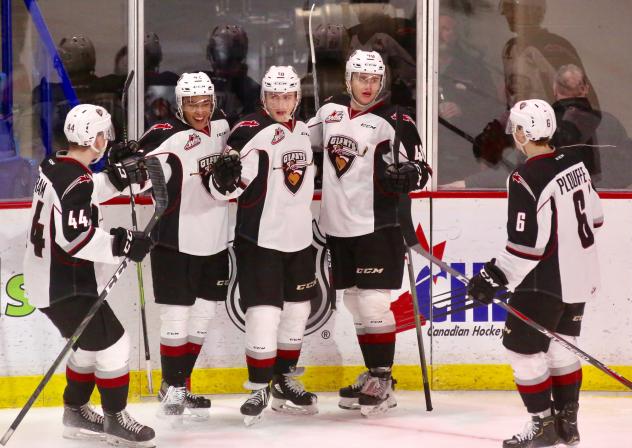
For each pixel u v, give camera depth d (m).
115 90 17.58
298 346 15.96
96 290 13.71
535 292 13.09
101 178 14.38
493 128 17.97
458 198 17.34
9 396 16.67
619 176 18.11
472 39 17.83
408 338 17.50
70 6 17.36
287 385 15.93
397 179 14.72
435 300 17.44
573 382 13.42
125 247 13.28
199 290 15.78
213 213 15.58
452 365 17.47
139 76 17.39
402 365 17.50
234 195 15.00
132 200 14.66
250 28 17.92
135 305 17.05
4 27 17.31
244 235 15.31
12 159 17.50
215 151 15.62
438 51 17.73
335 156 15.79
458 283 17.44
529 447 13.33
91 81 17.55
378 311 15.73
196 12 17.75
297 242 15.45
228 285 16.80
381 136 15.64
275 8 17.89
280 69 15.19
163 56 17.80
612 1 17.80
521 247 12.85
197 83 15.09
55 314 13.62
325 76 18.05
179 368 15.58
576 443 13.38
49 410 16.52
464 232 17.39
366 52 15.51
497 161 18.02
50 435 14.89
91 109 13.49
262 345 15.14
